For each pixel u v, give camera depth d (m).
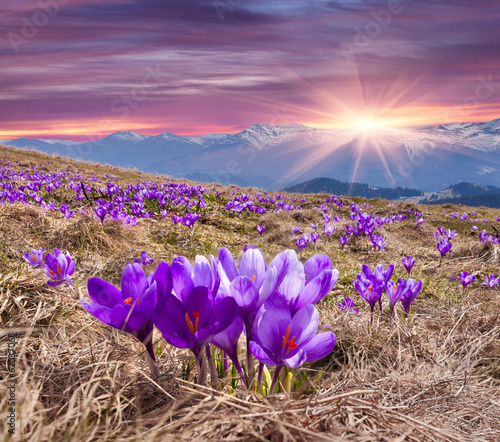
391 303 3.43
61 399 1.71
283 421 1.44
